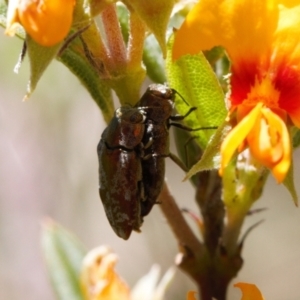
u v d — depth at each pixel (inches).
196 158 4.7
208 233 4.6
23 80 9.8
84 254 5.1
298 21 4.0
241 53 4.0
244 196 4.5
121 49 4.3
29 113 10.2
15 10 3.8
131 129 4.2
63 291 5.0
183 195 11.3
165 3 3.9
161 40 3.9
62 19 3.8
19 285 11.2
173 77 4.4
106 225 11.5
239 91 4.0
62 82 9.9
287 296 11.6
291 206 11.9
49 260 5.0
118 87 4.3
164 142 4.3
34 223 10.8
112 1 3.9
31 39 3.8
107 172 4.2
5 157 10.5
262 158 3.9
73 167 10.6
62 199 10.6
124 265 11.9
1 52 9.5
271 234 11.9
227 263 4.6
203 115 4.4
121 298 4.3
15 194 10.7
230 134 3.9
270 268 11.8
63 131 10.4
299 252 11.8
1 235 10.9
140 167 4.2
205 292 4.6
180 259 4.6
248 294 4.1
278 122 3.9
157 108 4.3
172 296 9.4
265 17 4.0
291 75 4.0
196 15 3.9
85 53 4.2
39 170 10.6
